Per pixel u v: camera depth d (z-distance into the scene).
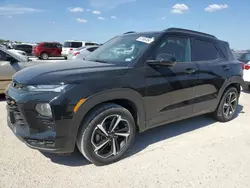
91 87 2.65
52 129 2.54
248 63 7.89
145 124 3.28
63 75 2.63
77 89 2.57
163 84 3.32
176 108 3.63
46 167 2.85
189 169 2.90
